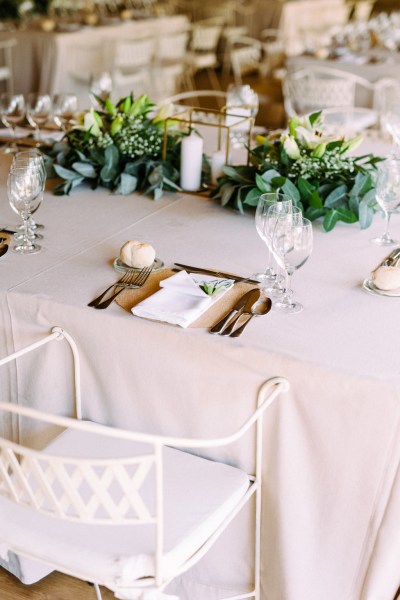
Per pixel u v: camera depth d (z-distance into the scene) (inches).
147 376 61.7
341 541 59.7
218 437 61.6
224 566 66.1
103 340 61.7
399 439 54.0
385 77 189.0
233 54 289.0
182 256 72.4
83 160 90.4
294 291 65.2
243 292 64.6
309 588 62.4
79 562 51.5
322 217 84.1
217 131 122.1
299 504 60.0
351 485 57.4
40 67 205.2
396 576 58.7
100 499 48.1
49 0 276.4
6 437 72.7
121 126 91.0
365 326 59.6
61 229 78.2
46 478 48.7
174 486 57.8
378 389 52.6
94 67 213.3
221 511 55.9
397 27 233.9
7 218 80.7
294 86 180.7
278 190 74.5
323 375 53.9
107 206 85.9
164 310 59.5
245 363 56.6
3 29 210.7
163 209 85.6
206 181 94.9
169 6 318.3
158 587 50.6
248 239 77.4
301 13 317.7
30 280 65.9
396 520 56.7
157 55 231.3
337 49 203.2
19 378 67.8
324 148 80.8
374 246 76.5
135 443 62.9
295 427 57.6
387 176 74.4
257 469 60.1
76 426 45.0
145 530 53.9
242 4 314.7
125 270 68.4
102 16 243.1
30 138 112.3
